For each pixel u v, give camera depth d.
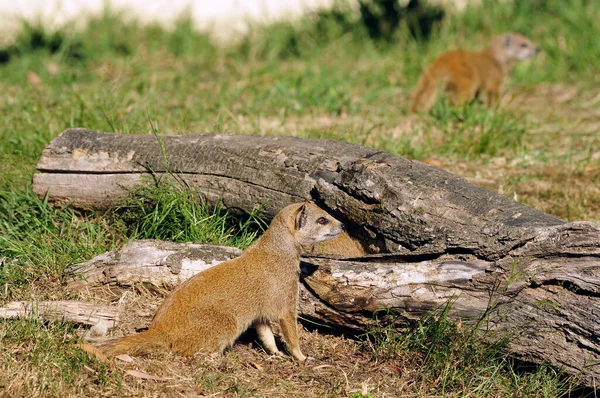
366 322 8.93
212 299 8.47
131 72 20.97
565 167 14.73
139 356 8.11
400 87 20.42
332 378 8.35
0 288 9.39
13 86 19.95
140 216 10.67
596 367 7.82
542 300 8.03
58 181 10.88
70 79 20.05
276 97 18.27
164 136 10.95
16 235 10.44
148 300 9.45
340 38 24.23
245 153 10.32
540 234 8.08
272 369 8.50
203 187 10.49
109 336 8.60
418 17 25.05
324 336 9.36
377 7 25.66
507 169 14.58
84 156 10.82
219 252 9.52
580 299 7.86
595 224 7.84
